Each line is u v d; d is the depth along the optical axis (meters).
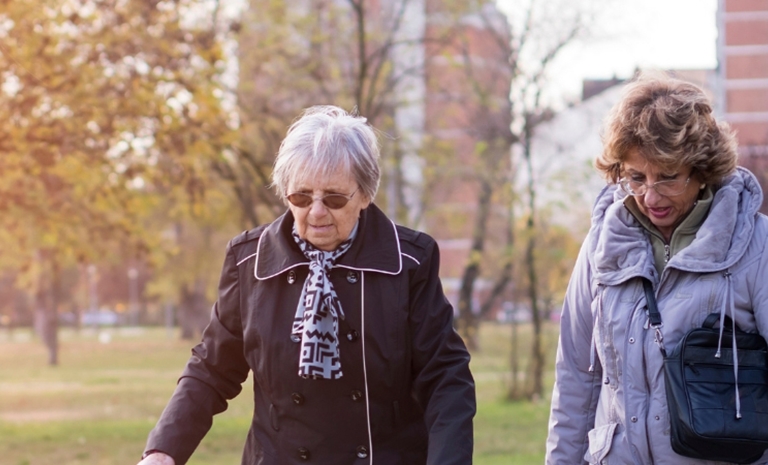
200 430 3.03
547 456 3.29
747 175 3.02
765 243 2.92
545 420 16.23
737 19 33.81
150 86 11.59
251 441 3.03
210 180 14.97
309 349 2.79
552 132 21.56
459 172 23.44
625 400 3.00
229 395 3.12
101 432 15.17
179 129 11.81
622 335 3.00
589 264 3.15
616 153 2.93
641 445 2.97
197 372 3.07
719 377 2.85
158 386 26.69
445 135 24.97
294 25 17.84
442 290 3.00
